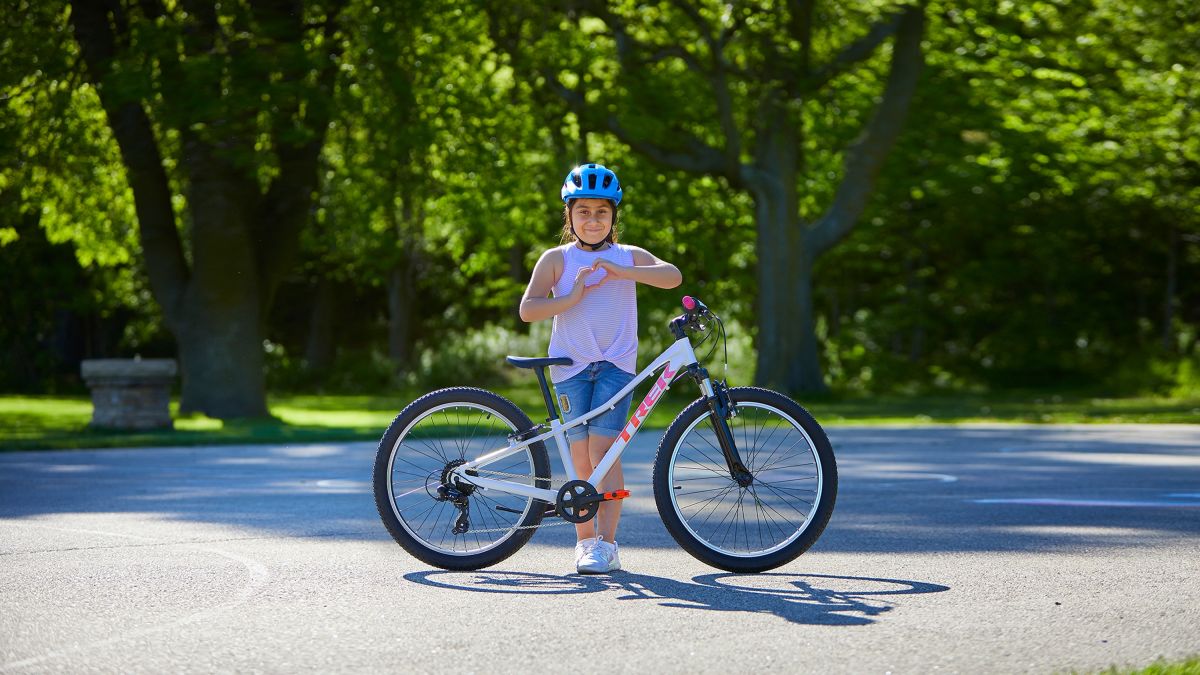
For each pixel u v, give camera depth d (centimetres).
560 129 2719
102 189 2402
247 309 2044
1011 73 2897
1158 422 2003
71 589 531
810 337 2866
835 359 3612
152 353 3956
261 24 1891
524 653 417
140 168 2047
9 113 2023
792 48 2652
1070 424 1972
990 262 3759
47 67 1953
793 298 2806
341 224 2570
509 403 589
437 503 589
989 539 677
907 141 3362
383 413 2439
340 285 4656
